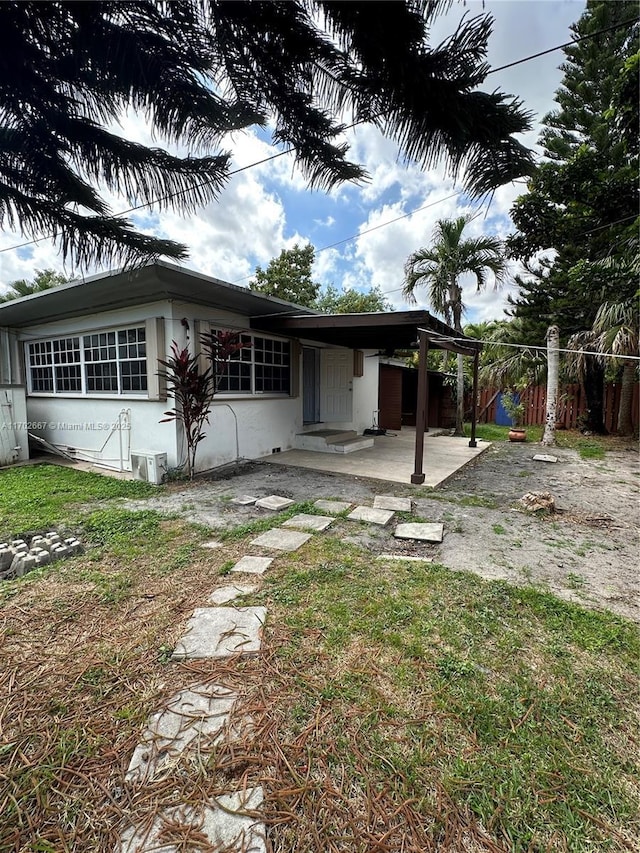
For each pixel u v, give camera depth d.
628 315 8.16
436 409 14.05
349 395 9.32
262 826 1.21
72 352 7.60
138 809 1.25
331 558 3.10
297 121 1.34
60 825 1.21
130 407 6.45
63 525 3.90
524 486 5.55
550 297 10.16
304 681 1.80
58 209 1.93
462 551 3.31
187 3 1.00
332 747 1.47
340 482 5.61
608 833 1.21
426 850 1.15
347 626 2.21
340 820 1.23
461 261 10.30
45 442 7.99
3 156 1.62
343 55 1.03
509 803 1.28
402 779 1.36
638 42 8.22
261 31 1.04
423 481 5.54
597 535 3.73
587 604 2.52
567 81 9.13
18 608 2.40
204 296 5.68
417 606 2.42
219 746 1.47
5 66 1.22
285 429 8.08
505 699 1.72
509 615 2.35
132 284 5.08
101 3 1.02
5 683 1.78
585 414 11.05
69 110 1.43
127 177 1.79
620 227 8.67
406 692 1.74
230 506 4.52
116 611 2.37
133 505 4.57
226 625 2.21
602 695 1.75
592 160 8.27
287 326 6.58
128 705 1.66
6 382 8.54
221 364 6.30
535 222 9.46
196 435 5.94
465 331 14.71
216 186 1.94
